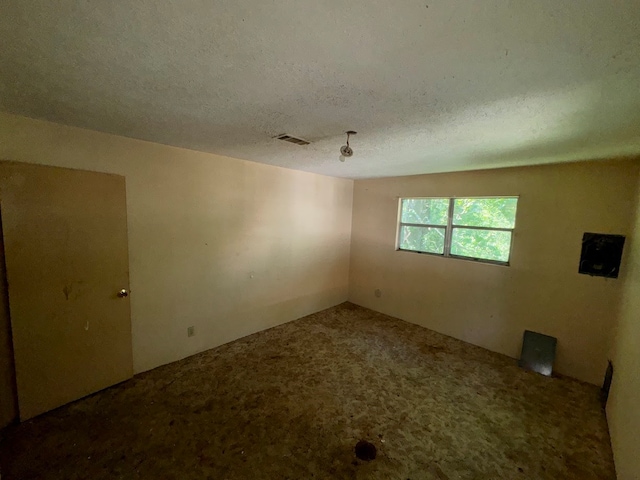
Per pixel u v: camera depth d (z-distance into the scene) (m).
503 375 3.00
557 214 3.06
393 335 3.94
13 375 2.09
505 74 1.24
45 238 2.16
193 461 1.84
